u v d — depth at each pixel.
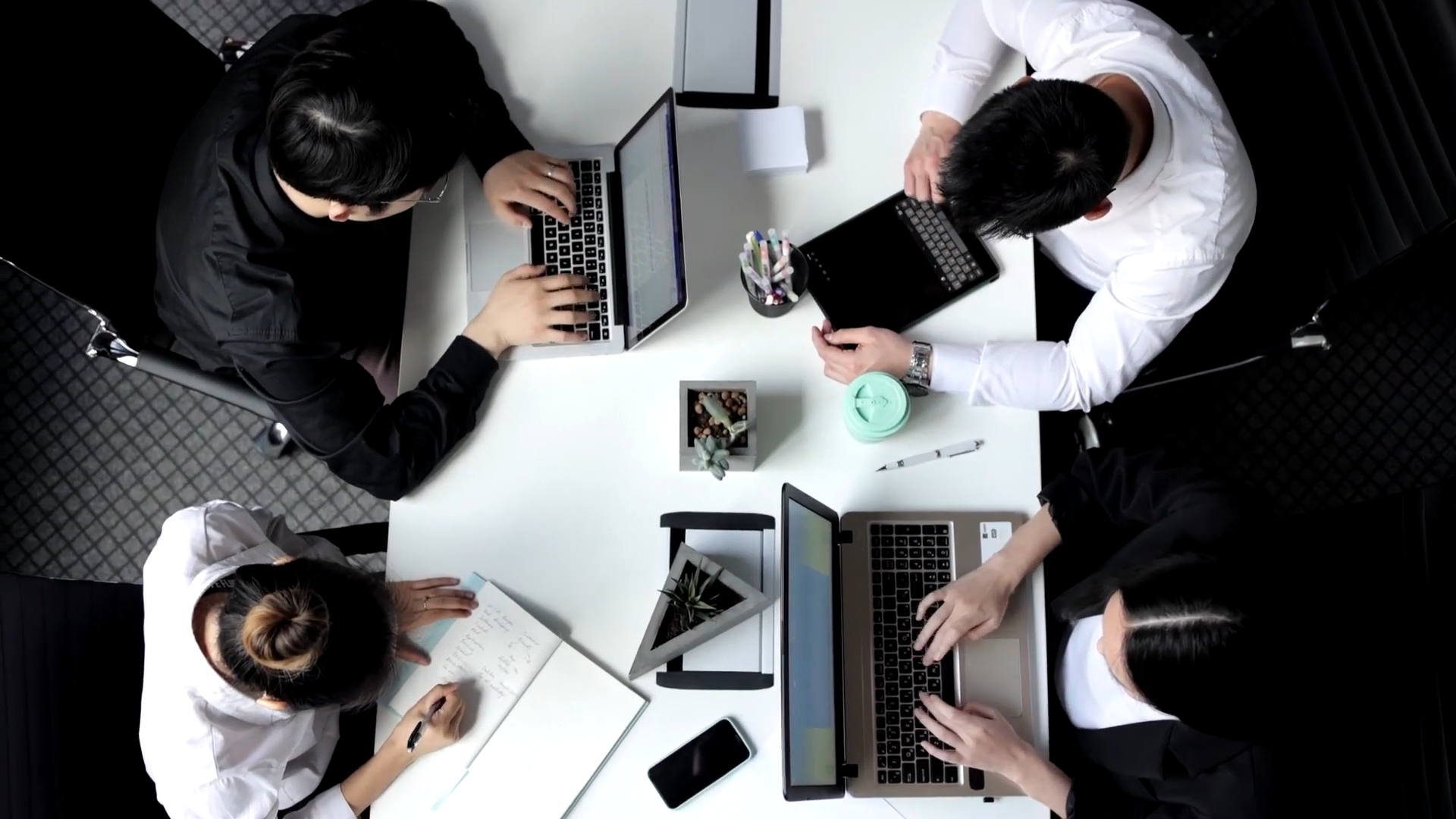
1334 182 1.42
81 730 1.25
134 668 1.36
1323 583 1.40
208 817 1.24
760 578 1.37
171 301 1.44
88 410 2.13
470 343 1.41
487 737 1.33
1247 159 1.32
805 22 1.53
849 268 1.46
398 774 1.33
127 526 2.08
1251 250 1.58
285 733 1.31
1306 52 1.43
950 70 1.46
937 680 1.34
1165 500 1.37
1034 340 1.44
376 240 1.53
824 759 1.24
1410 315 2.11
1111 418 1.70
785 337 1.45
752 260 1.36
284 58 1.36
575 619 1.38
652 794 1.32
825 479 1.41
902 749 1.32
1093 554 1.58
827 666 1.28
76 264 1.38
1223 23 2.22
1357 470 2.04
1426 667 1.27
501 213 1.46
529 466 1.42
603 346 1.44
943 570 1.37
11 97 1.26
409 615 1.34
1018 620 1.36
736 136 1.50
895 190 1.50
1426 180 1.27
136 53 1.44
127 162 1.45
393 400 1.64
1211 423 2.07
